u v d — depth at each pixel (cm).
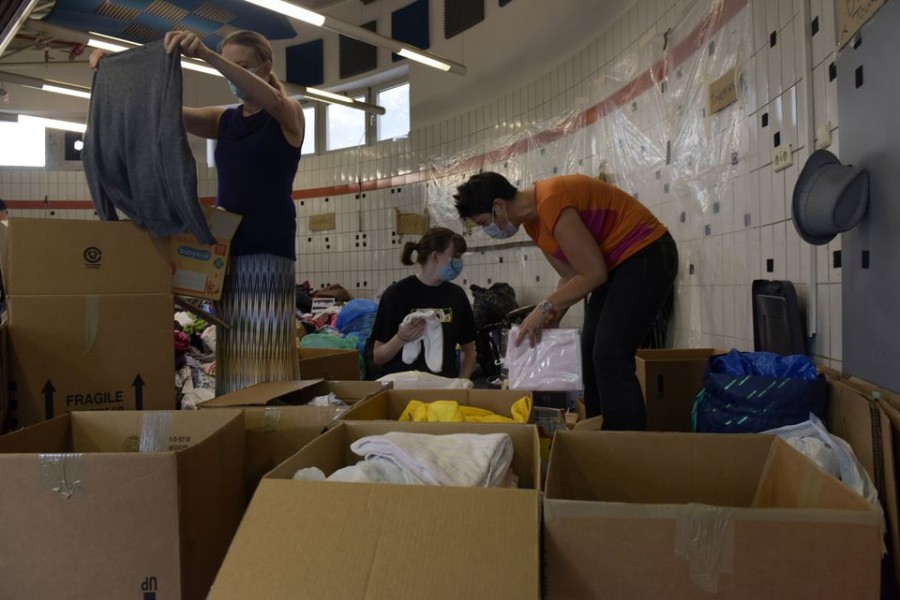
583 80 432
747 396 156
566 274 214
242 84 174
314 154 772
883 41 140
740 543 76
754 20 236
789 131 209
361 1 696
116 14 446
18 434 119
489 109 561
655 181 338
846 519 74
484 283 585
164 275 169
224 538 119
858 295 156
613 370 182
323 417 144
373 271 721
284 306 195
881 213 142
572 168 445
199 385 268
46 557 98
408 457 100
